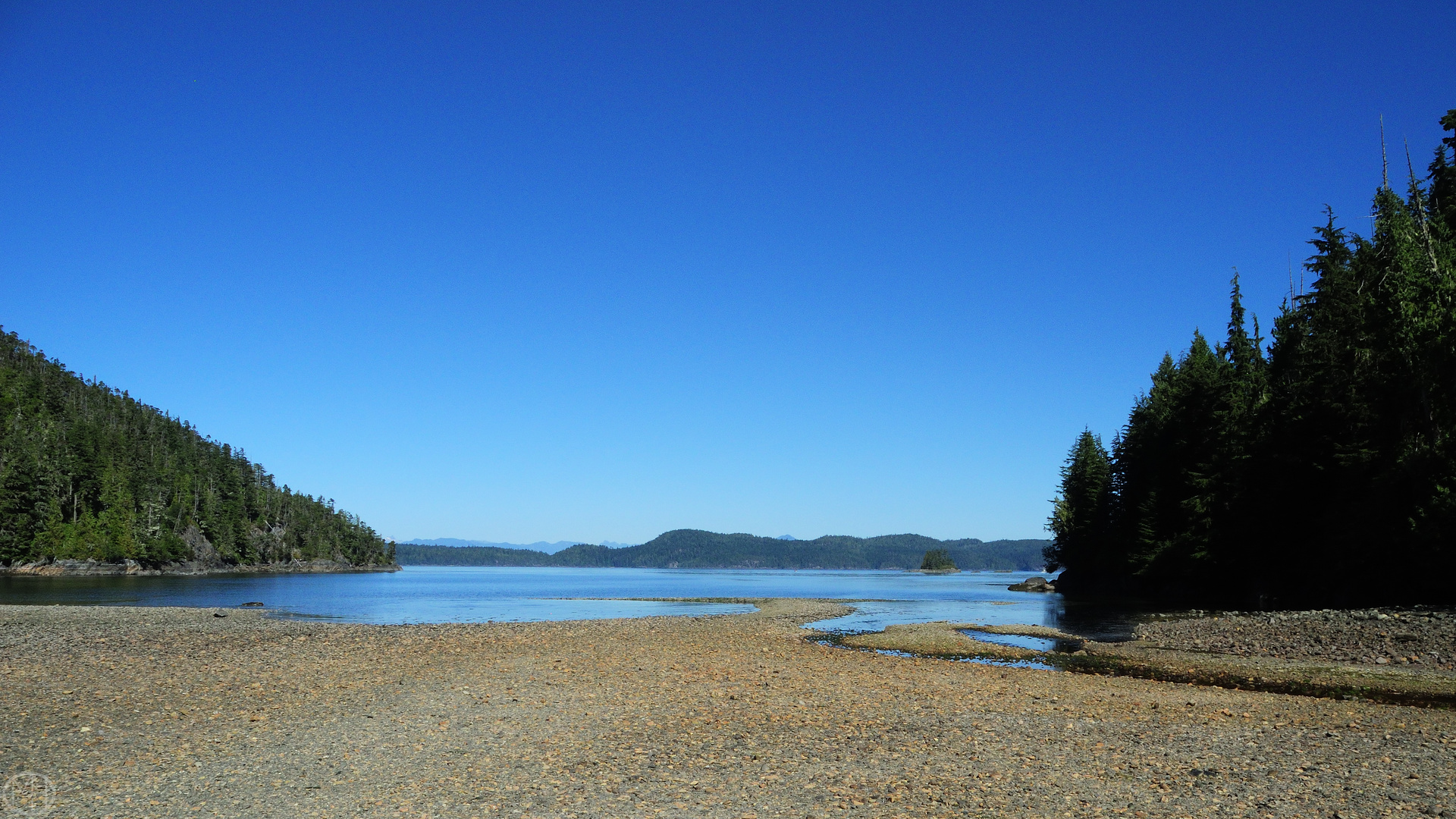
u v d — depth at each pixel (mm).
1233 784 13469
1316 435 52344
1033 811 12180
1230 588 65312
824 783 13672
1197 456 69875
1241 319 74500
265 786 13500
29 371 181750
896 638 39531
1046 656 32750
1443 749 15820
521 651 31656
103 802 12602
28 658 27797
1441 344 41875
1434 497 40406
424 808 12422
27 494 121625
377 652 30938
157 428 193750
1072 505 103188
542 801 12758
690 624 46281
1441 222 52281
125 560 134250
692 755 15516
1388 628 31438
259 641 34344
